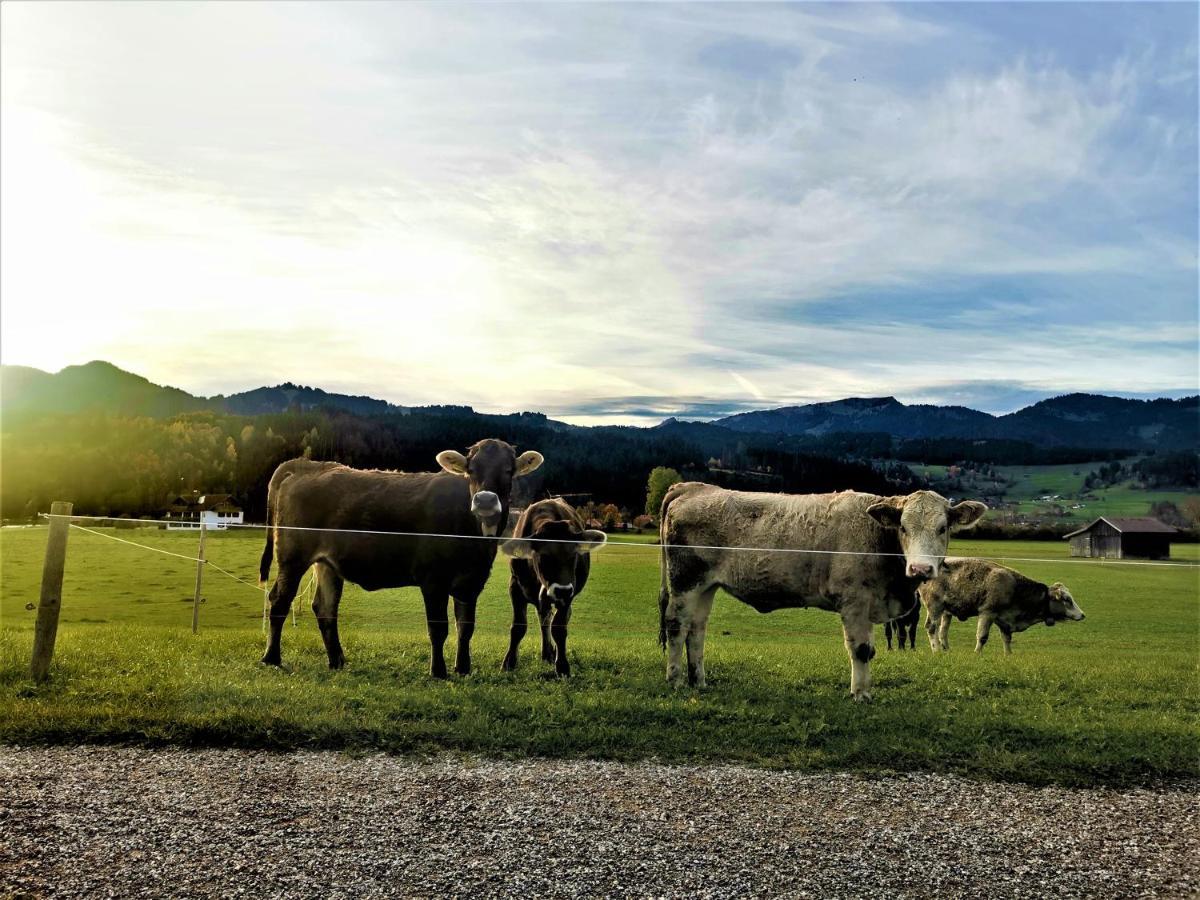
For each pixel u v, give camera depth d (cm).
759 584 993
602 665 1138
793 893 498
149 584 2353
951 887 511
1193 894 509
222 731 741
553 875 511
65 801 602
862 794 653
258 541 3028
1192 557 7550
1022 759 723
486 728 770
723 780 675
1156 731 807
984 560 1912
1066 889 511
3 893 476
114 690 857
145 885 490
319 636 1280
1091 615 3148
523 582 1102
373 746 732
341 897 482
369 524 1066
